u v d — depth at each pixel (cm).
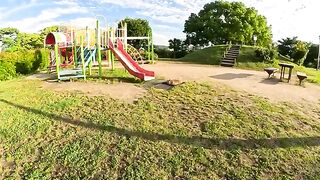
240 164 647
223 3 4253
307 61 4069
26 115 906
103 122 838
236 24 4047
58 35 1405
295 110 958
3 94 1167
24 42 3869
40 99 1070
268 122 842
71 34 1529
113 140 744
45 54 2042
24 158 679
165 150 697
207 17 4369
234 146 714
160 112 917
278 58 2508
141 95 1091
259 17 4288
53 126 826
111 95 1097
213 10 4353
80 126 820
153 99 1041
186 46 4806
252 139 745
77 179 605
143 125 817
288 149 706
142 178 604
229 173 619
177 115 894
